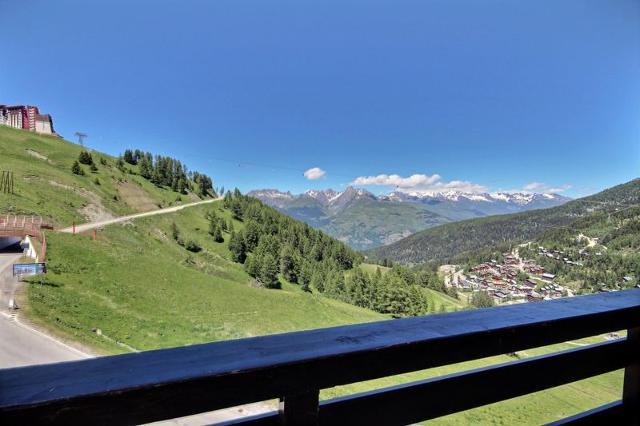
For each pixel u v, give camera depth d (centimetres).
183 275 4391
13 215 4806
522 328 127
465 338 117
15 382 72
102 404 73
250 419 94
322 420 103
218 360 88
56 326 1827
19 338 1599
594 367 155
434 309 7919
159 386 76
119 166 11094
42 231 4134
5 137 8956
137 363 84
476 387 128
